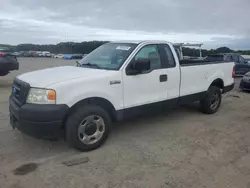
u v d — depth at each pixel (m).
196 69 5.77
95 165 3.64
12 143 4.40
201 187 3.12
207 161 3.82
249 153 4.14
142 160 3.81
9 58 10.01
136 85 4.60
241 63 17.84
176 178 3.32
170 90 5.22
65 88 3.75
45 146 4.29
